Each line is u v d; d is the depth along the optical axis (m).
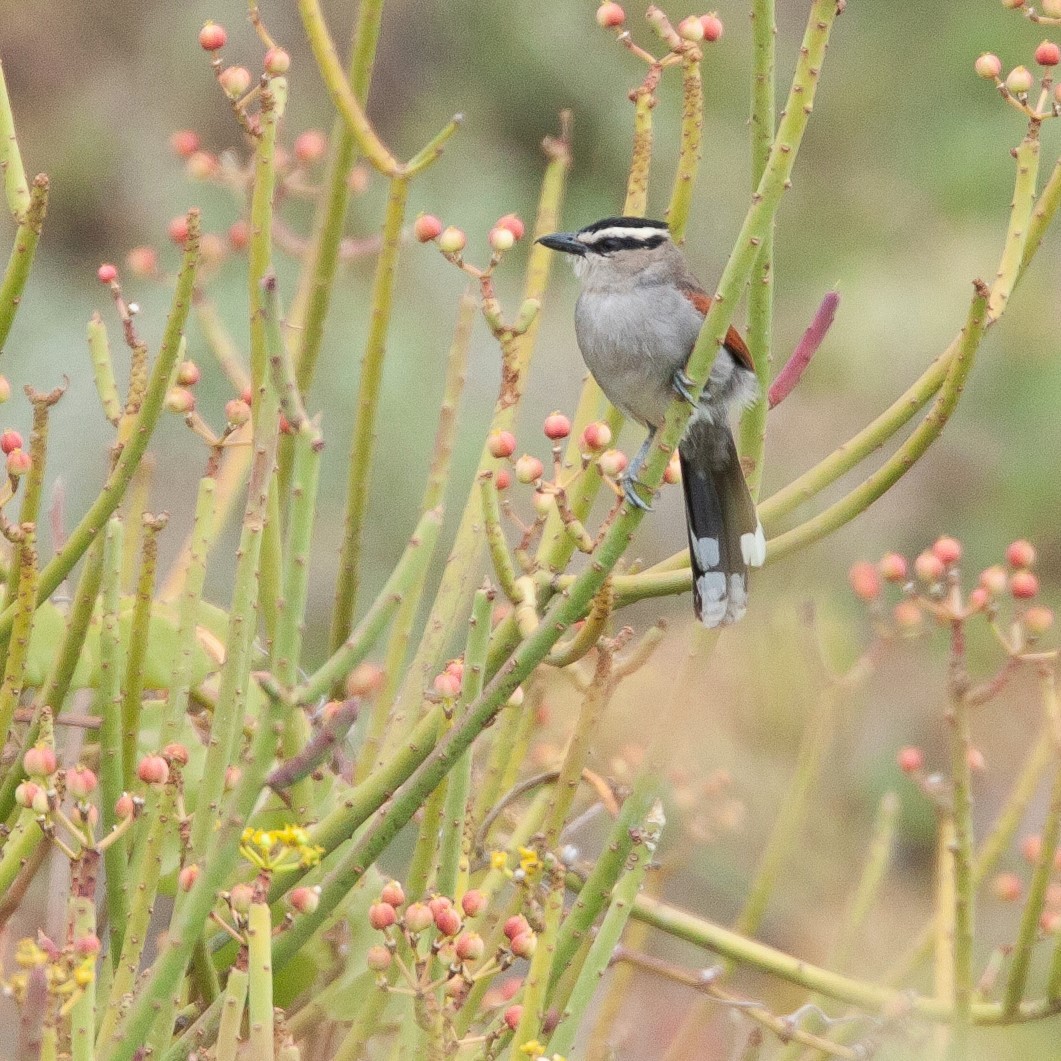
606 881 6.47
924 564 7.64
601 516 14.94
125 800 5.85
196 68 19.58
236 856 5.68
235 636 6.01
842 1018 7.96
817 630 10.14
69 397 16.95
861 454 7.94
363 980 7.29
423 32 19.50
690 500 9.49
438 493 7.98
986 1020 7.45
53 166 18.80
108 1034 5.96
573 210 19.17
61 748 8.88
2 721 6.73
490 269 7.27
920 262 18.86
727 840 11.20
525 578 7.07
